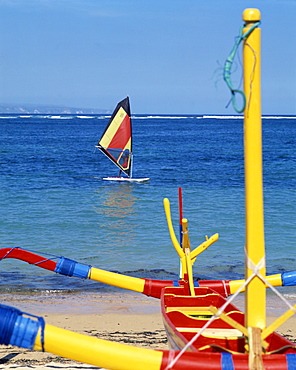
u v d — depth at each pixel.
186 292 6.97
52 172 31.59
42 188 24.58
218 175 30.69
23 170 32.16
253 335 3.75
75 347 3.79
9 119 193.62
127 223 17.11
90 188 24.97
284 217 18.02
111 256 13.12
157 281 7.20
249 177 3.73
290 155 45.25
